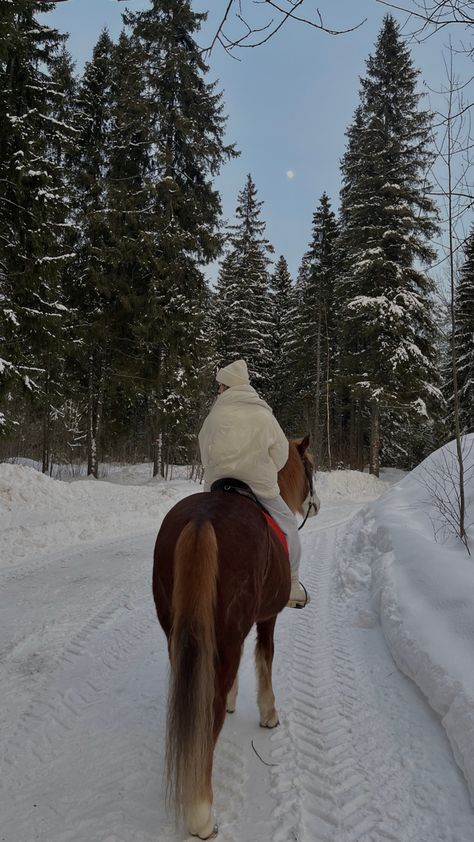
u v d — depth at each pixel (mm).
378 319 22719
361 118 27000
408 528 7395
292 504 3855
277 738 3400
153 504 12672
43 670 4363
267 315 35500
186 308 20078
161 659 4633
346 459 29297
